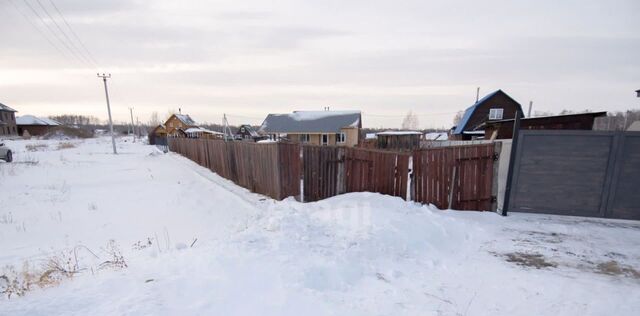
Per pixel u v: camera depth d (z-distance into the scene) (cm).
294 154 698
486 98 2670
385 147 2314
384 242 387
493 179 569
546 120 1134
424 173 586
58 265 389
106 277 284
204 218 659
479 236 441
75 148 3098
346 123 2972
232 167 1077
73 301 229
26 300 242
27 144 3269
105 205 775
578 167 516
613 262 353
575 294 280
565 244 410
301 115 3200
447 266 343
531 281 306
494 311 251
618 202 505
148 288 247
